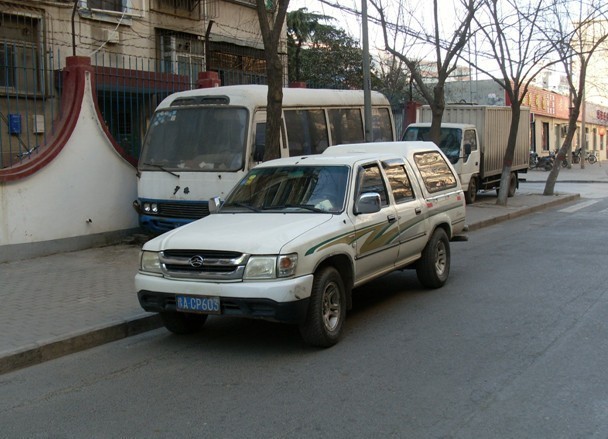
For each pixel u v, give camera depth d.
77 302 8.02
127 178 12.23
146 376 5.84
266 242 5.99
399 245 7.83
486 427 4.51
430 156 9.36
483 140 20.75
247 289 5.85
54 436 4.60
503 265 10.70
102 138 11.75
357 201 7.03
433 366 5.81
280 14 10.34
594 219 17.05
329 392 5.25
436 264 8.88
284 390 5.32
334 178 7.24
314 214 6.84
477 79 37.62
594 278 9.41
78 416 4.95
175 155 11.02
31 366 6.23
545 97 46.91
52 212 10.98
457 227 9.61
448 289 8.98
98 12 15.05
